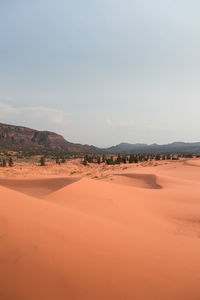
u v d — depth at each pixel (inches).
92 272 143.6
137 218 499.2
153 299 123.7
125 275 145.7
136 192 812.0
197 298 128.2
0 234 182.4
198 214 553.9
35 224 221.1
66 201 586.2
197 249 233.9
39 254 156.0
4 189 443.2
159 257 187.5
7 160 5689.0
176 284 142.6
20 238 179.3
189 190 924.0
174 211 593.6
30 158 7027.6
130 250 193.8
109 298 120.3
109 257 170.1
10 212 253.8
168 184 1226.6
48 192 812.6
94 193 693.3
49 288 122.5
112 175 1849.2
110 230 253.0
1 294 114.8
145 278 145.4
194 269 171.8
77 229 231.1
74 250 172.6
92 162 5516.7
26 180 1170.0
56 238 191.2
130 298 122.3
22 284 123.2
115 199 657.0
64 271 140.0
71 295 119.1
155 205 661.3
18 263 141.9
